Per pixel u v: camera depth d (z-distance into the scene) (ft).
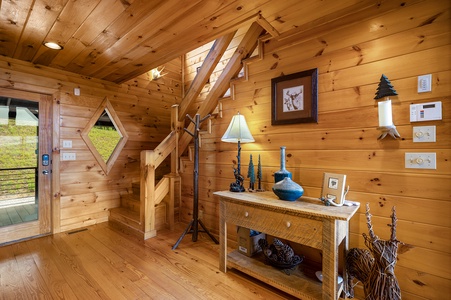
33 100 9.51
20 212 9.22
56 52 8.24
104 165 11.46
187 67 15.06
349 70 5.87
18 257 7.59
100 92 11.36
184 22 6.28
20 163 9.25
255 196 6.49
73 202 10.45
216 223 9.50
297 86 6.79
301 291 5.20
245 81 8.26
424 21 4.85
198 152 9.25
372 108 5.53
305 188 6.69
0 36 7.05
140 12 5.79
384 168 5.36
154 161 9.75
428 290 4.79
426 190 4.84
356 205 5.33
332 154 6.18
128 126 12.47
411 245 4.99
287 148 7.12
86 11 5.74
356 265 5.04
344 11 5.72
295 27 6.48
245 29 11.97
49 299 5.44
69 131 10.36
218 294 5.72
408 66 5.04
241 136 7.25
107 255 7.77
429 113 4.77
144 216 9.27
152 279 6.35
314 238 4.93
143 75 13.17
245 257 6.88
